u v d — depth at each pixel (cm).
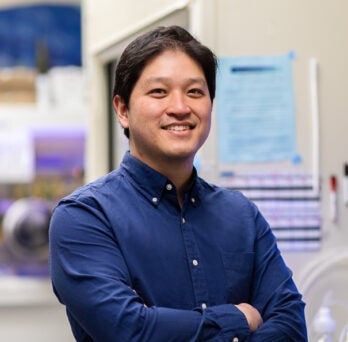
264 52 243
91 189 164
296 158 244
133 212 162
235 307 157
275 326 162
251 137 243
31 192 452
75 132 452
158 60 160
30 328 431
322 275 243
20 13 493
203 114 161
